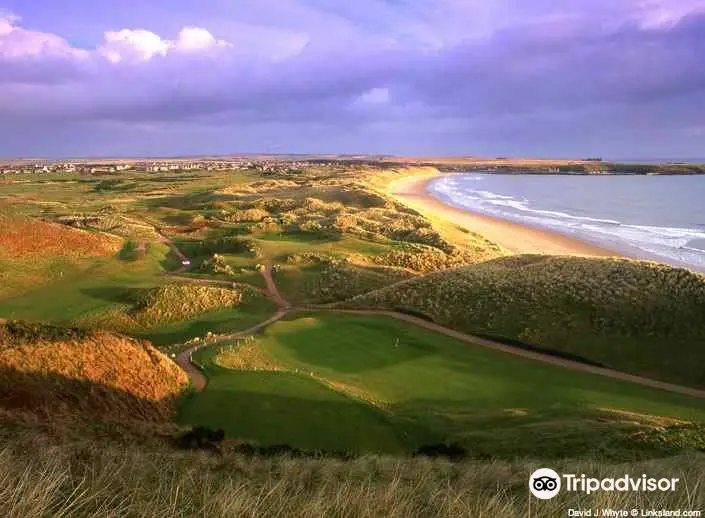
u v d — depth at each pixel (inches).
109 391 882.8
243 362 1144.8
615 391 1005.2
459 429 797.2
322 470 417.1
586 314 1315.2
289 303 1818.4
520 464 508.7
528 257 1878.7
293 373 1061.1
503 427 791.7
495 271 1721.2
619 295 1359.5
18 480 259.3
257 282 2028.8
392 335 1341.0
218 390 981.2
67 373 880.3
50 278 2014.0
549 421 798.5
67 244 2364.7
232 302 1796.3
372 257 2300.7
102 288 1911.9
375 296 1702.8
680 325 1208.8
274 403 912.3
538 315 1349.7
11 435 493.7
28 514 224.2
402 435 796.6
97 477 308.8
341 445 764.0
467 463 554.6
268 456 627.8
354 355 1201.4
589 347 1196.5
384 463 486.3
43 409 727.7
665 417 869.8
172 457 455.8
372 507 271.4
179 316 1681.8
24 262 2100.1
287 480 353.7
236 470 410.6
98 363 942.4
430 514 278.5
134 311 1684.3
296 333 1369.3
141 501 273.3
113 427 663.1
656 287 1370.6
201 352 1225.4
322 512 261.7
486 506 277.6
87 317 1636.3
